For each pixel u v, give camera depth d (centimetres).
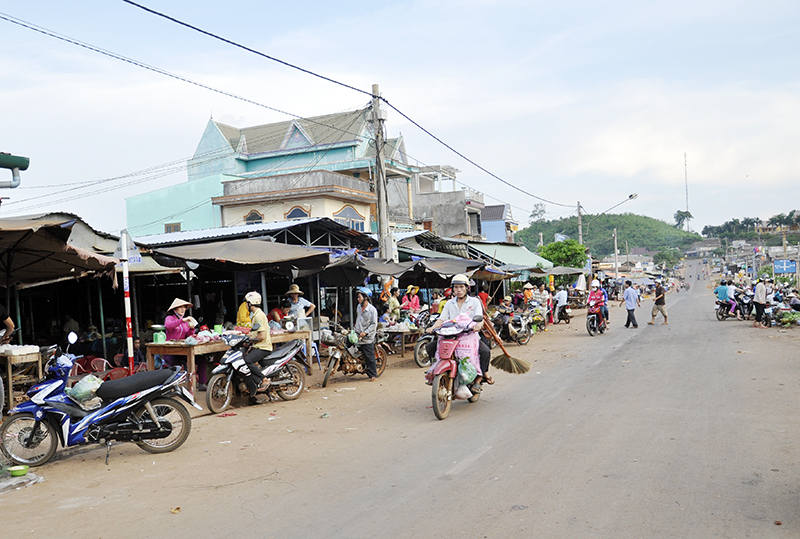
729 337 1689
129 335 930
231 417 882
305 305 1409
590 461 583
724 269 11325
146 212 3375
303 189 2781
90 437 659
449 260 1842
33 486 582
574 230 10888
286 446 695
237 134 3966
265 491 537
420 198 4316
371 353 1197
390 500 499
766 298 2058
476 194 4406
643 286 6775
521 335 1716
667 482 516
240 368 918
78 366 1188
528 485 521
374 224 3167
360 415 859
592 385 1008
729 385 948
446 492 512
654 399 866
